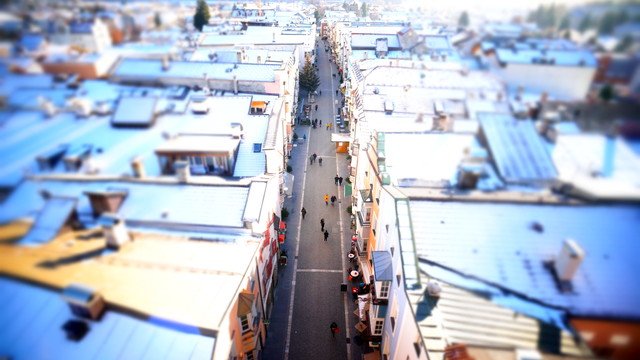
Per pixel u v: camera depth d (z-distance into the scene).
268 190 26.19
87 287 14.52
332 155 59.03
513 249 13.62
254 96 41.75
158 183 18.61
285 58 58.91
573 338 11.32
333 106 77.69
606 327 10.49
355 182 41.91
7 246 13.11
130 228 16.83
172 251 18.95
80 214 14.45
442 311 15.11
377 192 27.64
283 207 44.66
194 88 31.86
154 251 17.80
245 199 23.38
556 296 12.15
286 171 50.03
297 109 73.25
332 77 95.19
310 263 37.53
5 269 13.40
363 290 30.66
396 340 20.69
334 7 157.62
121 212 16.44
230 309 18.14
